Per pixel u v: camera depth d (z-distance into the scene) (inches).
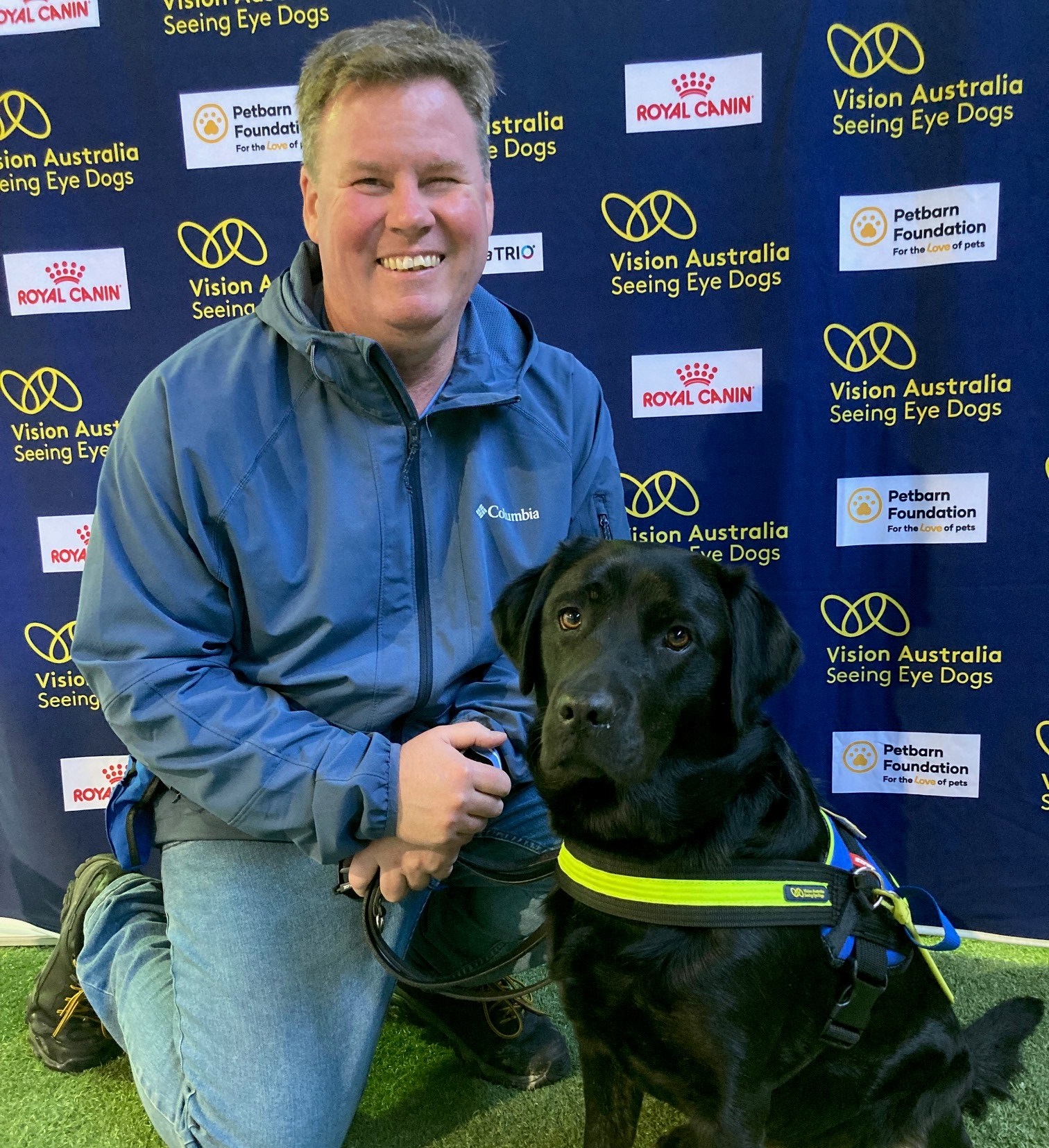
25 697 90.9
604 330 85.6
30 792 92.1
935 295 82.0
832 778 91.1
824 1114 53.4
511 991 55.7
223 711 54.5
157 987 60.7
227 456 56.2
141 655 54.7
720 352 85.2
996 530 84.5
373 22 78.4
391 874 55.7
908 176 80.6
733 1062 46.1
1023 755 86.6
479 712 61.6
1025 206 79.4
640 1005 48.0
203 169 83.2
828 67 79.1
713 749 49.9
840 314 83.6
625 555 52.1
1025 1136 62.0
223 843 60.1
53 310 85.9
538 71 80.6
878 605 87.9
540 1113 64.7
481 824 54.6
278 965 57.5
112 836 62.3
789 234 82.3
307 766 53.2
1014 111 78.0
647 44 79.7
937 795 89.0
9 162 83.2
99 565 55.7
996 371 82.3
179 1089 55.4
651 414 87.0
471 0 79.4
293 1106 54.2
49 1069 69.6
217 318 86.0
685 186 82.2
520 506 64.1
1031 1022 63.0
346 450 58.4
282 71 81.0
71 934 67.9
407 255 56.1
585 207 83.1
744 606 50.9
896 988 53.1
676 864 47.9
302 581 57.9
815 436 85.9
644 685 47.6
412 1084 67.9
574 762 46.4
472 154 58.4
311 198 61.1
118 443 57.1
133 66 81.3
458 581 61.5
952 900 90.1
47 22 80.4
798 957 47.6
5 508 88.6
